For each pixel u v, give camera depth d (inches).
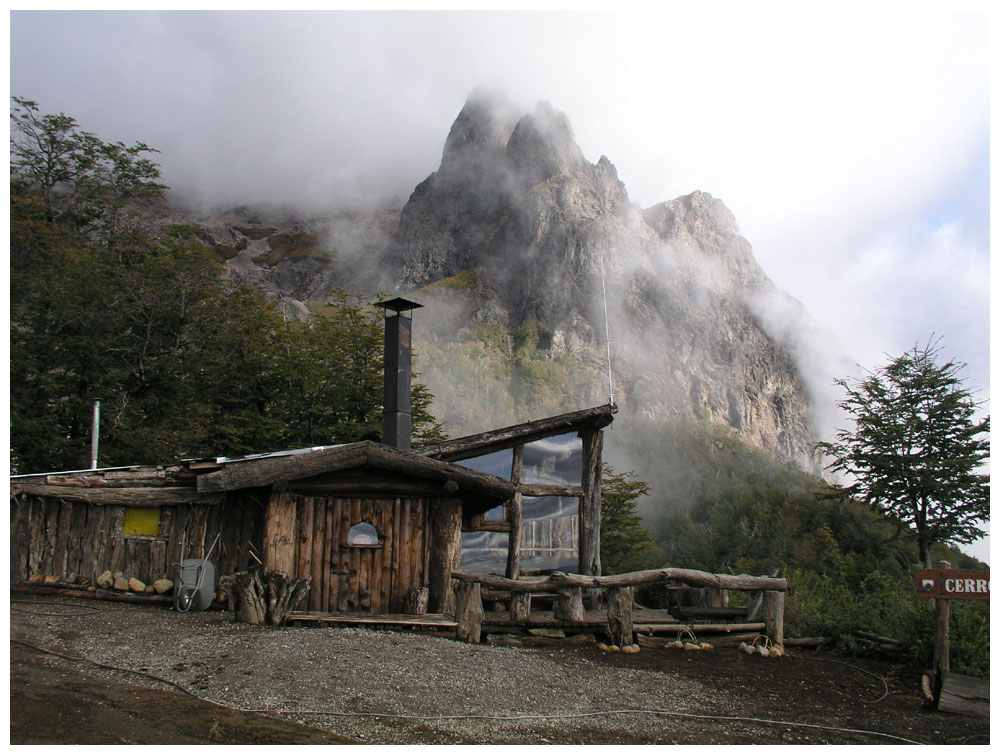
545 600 475.2
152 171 1384.1
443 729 236.2
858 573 1098.1
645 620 436.8
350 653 303.1
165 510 469.7
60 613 387.5
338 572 390.0
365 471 399.5
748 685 338.6
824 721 290.8
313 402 1070.4
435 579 397.1
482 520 543.2
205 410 1023.6
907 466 808.9
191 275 1143.0
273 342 1156.5
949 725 293.4
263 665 279.4
